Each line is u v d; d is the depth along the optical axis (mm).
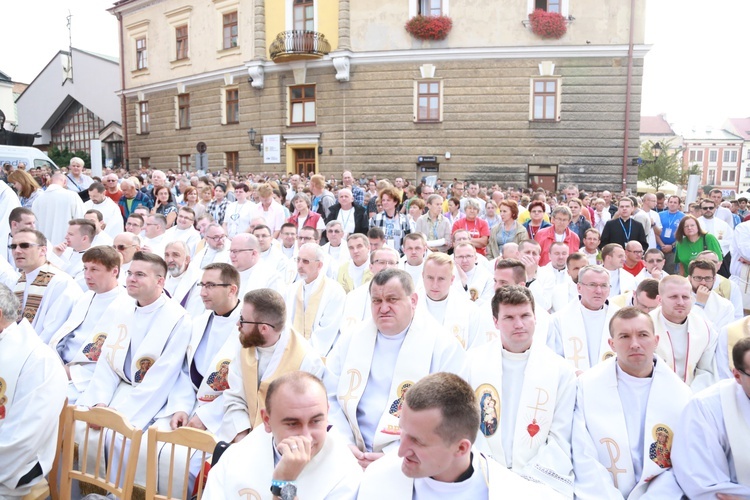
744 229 8148
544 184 21125
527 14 20562
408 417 2227
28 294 5402
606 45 20078
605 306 5141
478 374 3855
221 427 3979
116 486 3234
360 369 4020
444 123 21438
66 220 8609
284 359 3922
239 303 4699
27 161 16984
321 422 2568
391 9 21469
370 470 2605
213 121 25875
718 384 3400
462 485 2389
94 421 3389
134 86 29609
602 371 3754
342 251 8273
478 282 6699
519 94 20812
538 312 5219
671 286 4559
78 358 4840
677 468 3350
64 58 39969
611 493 3402
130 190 10742
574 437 3650
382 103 21875
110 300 5145
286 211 11016
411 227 9641
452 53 20984
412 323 4031
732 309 5535
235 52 24453
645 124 82250
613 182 20609
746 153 83062
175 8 26781
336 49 22094
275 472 2400
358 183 19250
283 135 23406
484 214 11984
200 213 10945
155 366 4496
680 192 25406
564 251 7082
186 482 3123
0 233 7363
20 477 3391
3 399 3461
